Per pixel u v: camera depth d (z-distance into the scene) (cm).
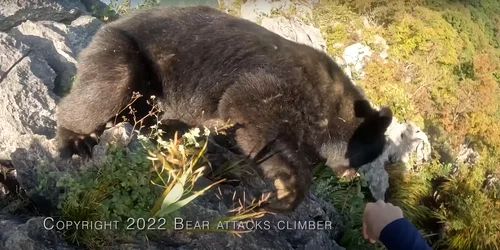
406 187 430
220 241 177
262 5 557
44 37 263
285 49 203
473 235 440
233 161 207
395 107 477
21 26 266
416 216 425
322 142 205
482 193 490
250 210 188
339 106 207
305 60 203
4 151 191
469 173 502
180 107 207
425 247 114
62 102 195
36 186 177
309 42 516
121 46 196
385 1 657
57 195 172
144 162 163
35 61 240
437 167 463
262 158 197
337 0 629
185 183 165
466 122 602
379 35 605
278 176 198
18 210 175
